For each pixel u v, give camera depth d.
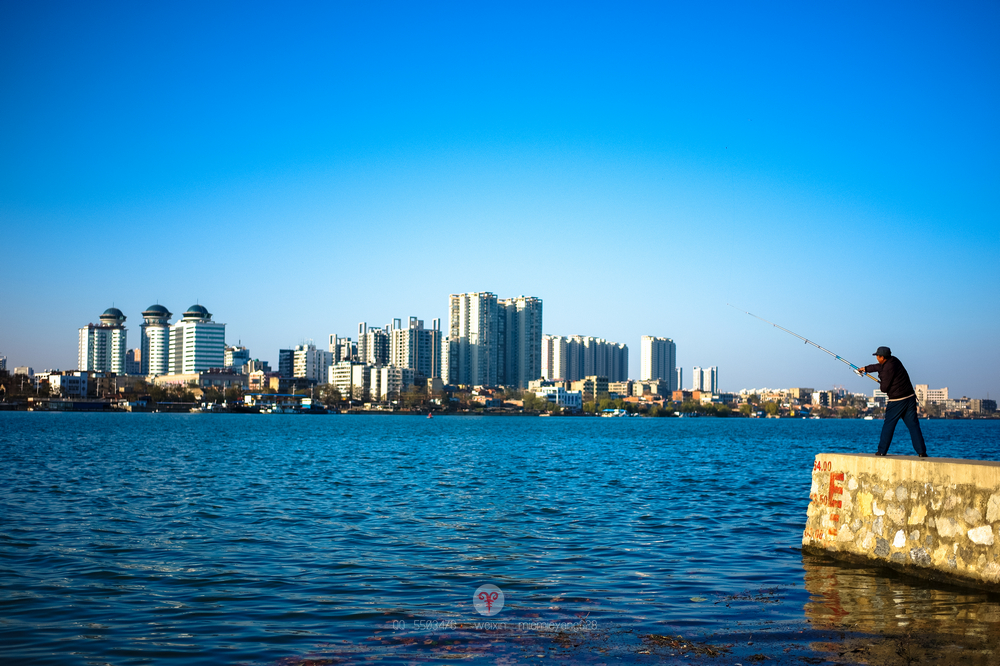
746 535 23.66
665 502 32.22
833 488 19.75
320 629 13.48
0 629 13.35
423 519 27.03
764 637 12.98
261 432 127.06
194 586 16.64
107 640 12.78
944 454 77.44
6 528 23.84
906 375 18.42
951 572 16.19
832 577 17.45
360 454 68.06
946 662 11.68
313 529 24.52
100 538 22.36
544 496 34.47
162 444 80.94
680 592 16.19
